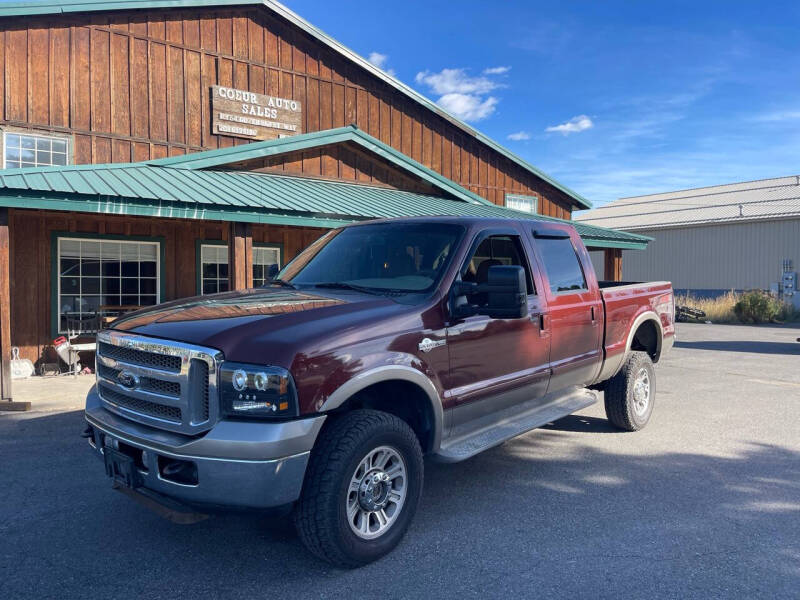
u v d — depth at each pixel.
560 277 5.32
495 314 3.99
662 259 33.97
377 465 3.57
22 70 11.23
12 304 11.02
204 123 13.59
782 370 11.09
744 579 3.36
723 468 5.32
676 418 7.19
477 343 4.25
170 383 3.29
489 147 19.28
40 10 11.23
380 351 3.55
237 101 14.04
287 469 3.11
